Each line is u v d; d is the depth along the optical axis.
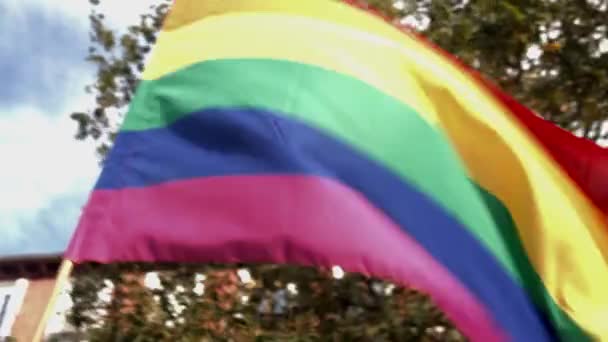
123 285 7.70
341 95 3.76
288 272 7.09
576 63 7.27
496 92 4.07
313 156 3.58
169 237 3.37
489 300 3.50
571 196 3.94
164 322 7.37
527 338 3.53
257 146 3.57
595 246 3.82
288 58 3.85
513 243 3.72
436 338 6.77
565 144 3.99
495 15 7.15
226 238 3.36
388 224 3.52
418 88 3.90
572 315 3.61
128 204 3.43
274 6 4.05
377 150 3.67
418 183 3.65
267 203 3.43
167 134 3.65
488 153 3.81
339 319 6.93
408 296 6.84
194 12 4.00
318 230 3.36
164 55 3.88
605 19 7.29
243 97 3.71
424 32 7.34
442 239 3.55
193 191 3.48
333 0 4.11
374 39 4.00
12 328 17.28
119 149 3.56
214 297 7.25
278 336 6.88
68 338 8.09
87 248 3.31
